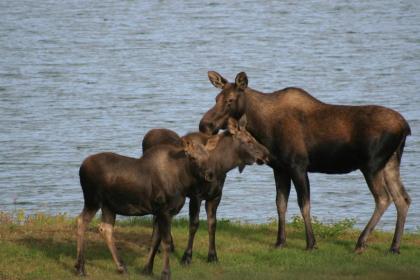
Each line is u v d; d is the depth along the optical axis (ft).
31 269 173.06
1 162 452.35
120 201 170.50
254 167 451.53
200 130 196.34
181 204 171.83
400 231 193.06
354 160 195.72
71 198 376.89
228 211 357.61
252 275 171.12
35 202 368.89
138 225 215.31
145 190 169.78
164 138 191.42
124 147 496.64
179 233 205.67
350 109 196.54
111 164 170.09
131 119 583.58
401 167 435.94
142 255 186.09
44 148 488.44
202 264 181.27
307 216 195.31
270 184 412.16
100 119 581.53
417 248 197.98
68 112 607.37
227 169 180.45
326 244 200.44
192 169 169.78
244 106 196.75
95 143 505.25
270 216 345.51
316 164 198.18
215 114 195.62
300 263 181.27
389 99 653.30
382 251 194.18
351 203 379.96
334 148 195.21
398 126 191.83
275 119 197.16
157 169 169.99
